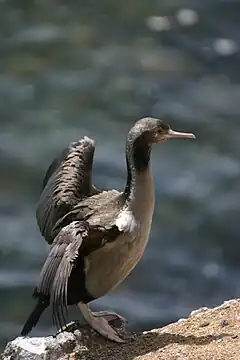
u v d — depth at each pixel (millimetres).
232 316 10125
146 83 27578
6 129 25250
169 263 19734
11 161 23469
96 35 30453
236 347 9312
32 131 25141
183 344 9633
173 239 20609
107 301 18141
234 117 25750
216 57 29141
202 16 31469
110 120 25688
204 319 10172
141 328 17500
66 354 9875
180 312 18141
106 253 9539
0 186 22547
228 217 21344
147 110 26172
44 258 19812
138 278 19125
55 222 10258
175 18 31391
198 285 19141
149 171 9727
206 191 22328
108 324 10148
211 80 27891
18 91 27219
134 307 18062
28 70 28359
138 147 9656
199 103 26484
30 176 22875
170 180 22688
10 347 10000
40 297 9562
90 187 10406
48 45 29656
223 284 19281
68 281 9656
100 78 27875
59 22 31156
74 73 28203
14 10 31844
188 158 23797
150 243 20391
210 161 23703
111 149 23844
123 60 29000
